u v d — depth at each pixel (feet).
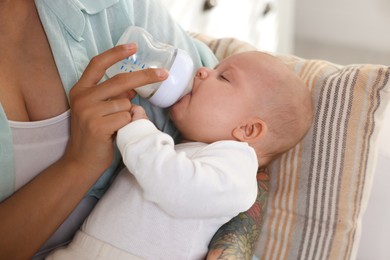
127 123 2.61
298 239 3.65
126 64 2.72
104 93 2.40
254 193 2.82
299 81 3.35
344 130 3.48
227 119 3.07
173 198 2.55
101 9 2.88
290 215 3.69
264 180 3.53
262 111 3.13
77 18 2.66
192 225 2.79
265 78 3.16
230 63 3.22
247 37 7.86
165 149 2.56
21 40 2.54
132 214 2.78
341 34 9.57
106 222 2.81
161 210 2.76
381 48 9.36
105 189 3.13
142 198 2.79
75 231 3.07
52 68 2.60
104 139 2.47
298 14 9.66
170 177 2.52
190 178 2.53
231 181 2.65
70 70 2.61
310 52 10.19
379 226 3.96
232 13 7.13
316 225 3.61
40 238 2.59
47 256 2.84
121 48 2.42
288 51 9.99
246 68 3.16
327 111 3.52
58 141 2.64
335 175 3.52
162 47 2.77
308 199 3.61
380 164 3.90
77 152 2.54
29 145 2.52
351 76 3.48
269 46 8.86
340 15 9.19
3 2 2.51
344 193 3.51
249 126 3.13
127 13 3.06
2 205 2.49
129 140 2.58
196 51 3.58
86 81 2.47
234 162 2.77
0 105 2.30
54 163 2.63
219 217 2.76
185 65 2.73
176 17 5.73
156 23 3.34
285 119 3.20
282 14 9.04
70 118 2.64
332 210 3.55
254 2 7.72
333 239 3.56
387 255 3.98
